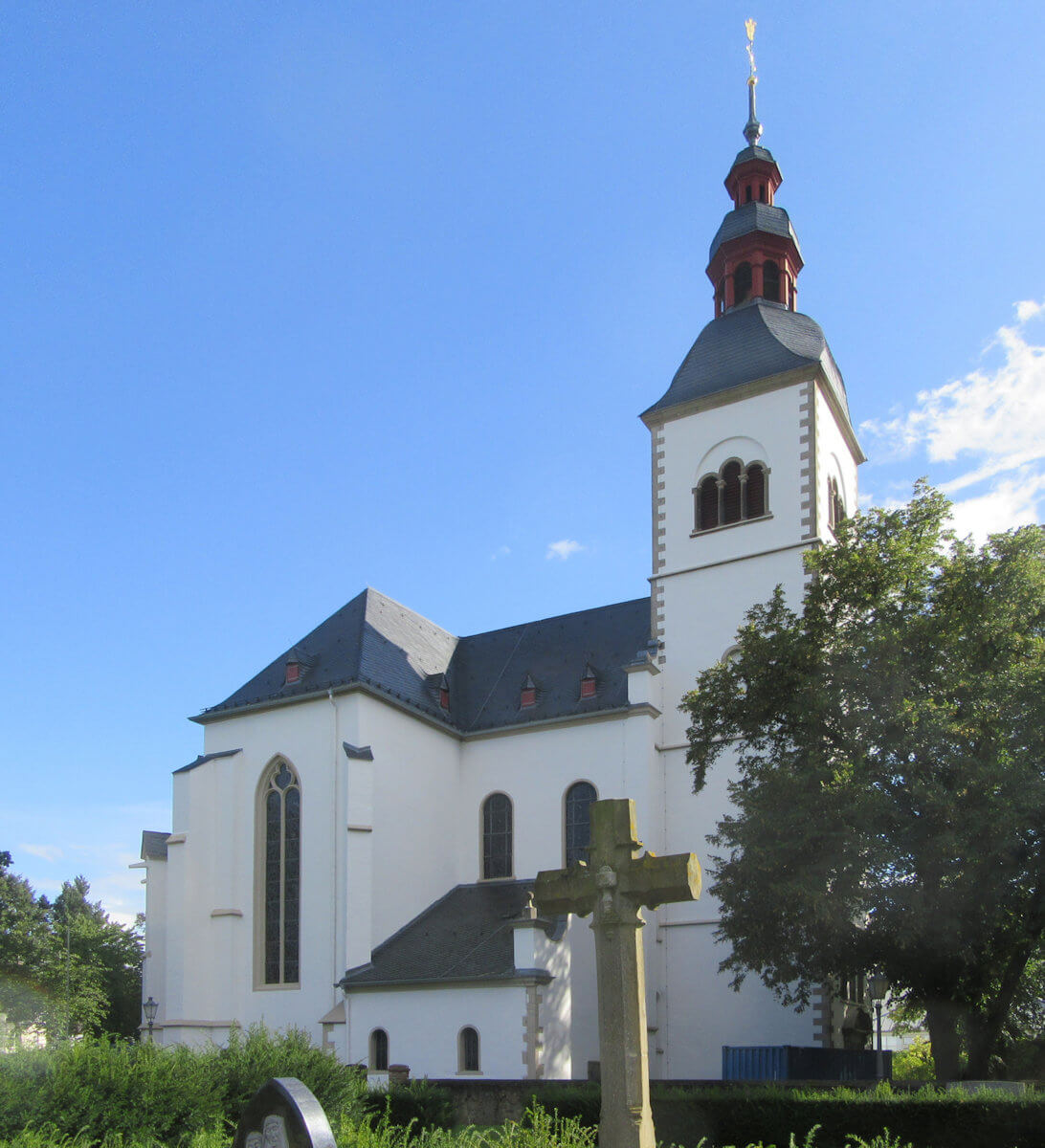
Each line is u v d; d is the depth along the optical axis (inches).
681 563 1870.1
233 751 1823.3
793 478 1806.1
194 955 1727.4
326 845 1701.5
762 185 2134.6
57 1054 788.0
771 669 1309.1
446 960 1542.8
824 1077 1477.6
